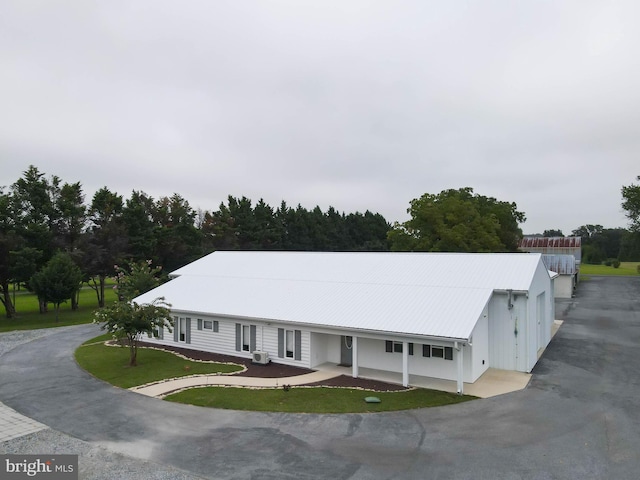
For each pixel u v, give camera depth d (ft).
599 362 64.54
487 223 145.69
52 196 132.26
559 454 35.50
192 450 36.70
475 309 56.34
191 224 174.29
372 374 59.16
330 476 32.19
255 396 50.83
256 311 68.13
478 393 51.08
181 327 77.36
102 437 39.45
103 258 132.16
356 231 294.25
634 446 36.83
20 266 105.81
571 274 145.59
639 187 200.64
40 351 75.66
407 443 37.91
